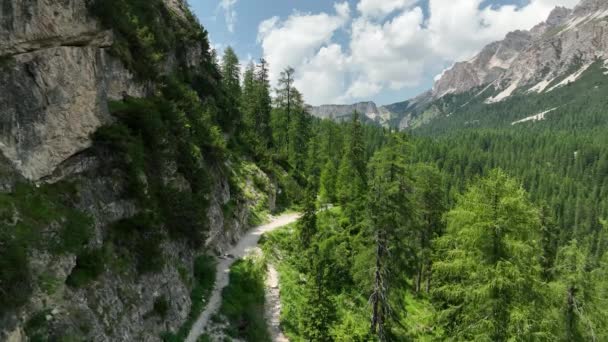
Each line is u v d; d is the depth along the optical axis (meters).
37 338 11.74
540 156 169.38
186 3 58.00
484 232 15.35
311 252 35.34
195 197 27.16
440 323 19.75
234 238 37.12
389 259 25.33
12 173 13.73
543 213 25.97
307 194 39.00
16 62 14.41
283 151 69.81
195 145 32.09
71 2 16.97
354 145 55.09
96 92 18.12
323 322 23.62
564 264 21.38
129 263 17.66
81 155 17.12
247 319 24.09
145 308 17.72
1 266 11.23
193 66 50.94
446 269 16.84
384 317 25.77
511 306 14.75
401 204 27.78
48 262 13.24
